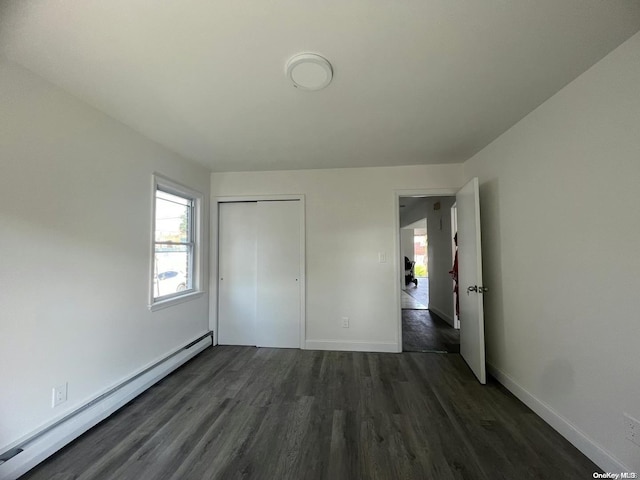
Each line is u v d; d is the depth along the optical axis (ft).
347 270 11.57
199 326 11.33
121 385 7.22
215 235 12.23
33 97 5.35
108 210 7.05
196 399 7.61
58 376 5.74
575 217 5.71
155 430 6.29
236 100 6.45
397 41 4.63
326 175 11.76
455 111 6.98
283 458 5.42
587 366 5.45
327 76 5.49
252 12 4.04
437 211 17.78
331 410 7.06
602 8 3.99
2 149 4.88
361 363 10.07
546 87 5.98
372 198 11.54
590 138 5.34
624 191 4.73
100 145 6.83
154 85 5.84
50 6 3.87
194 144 9.07
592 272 5.34
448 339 12.81
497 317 8.64
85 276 6.40
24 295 5.18
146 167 8.41
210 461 5.35
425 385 8.36
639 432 4.49
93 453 5.57
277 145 9.20
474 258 8.80
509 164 7.97
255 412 6.98
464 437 6.00
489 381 8.60
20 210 5.14
